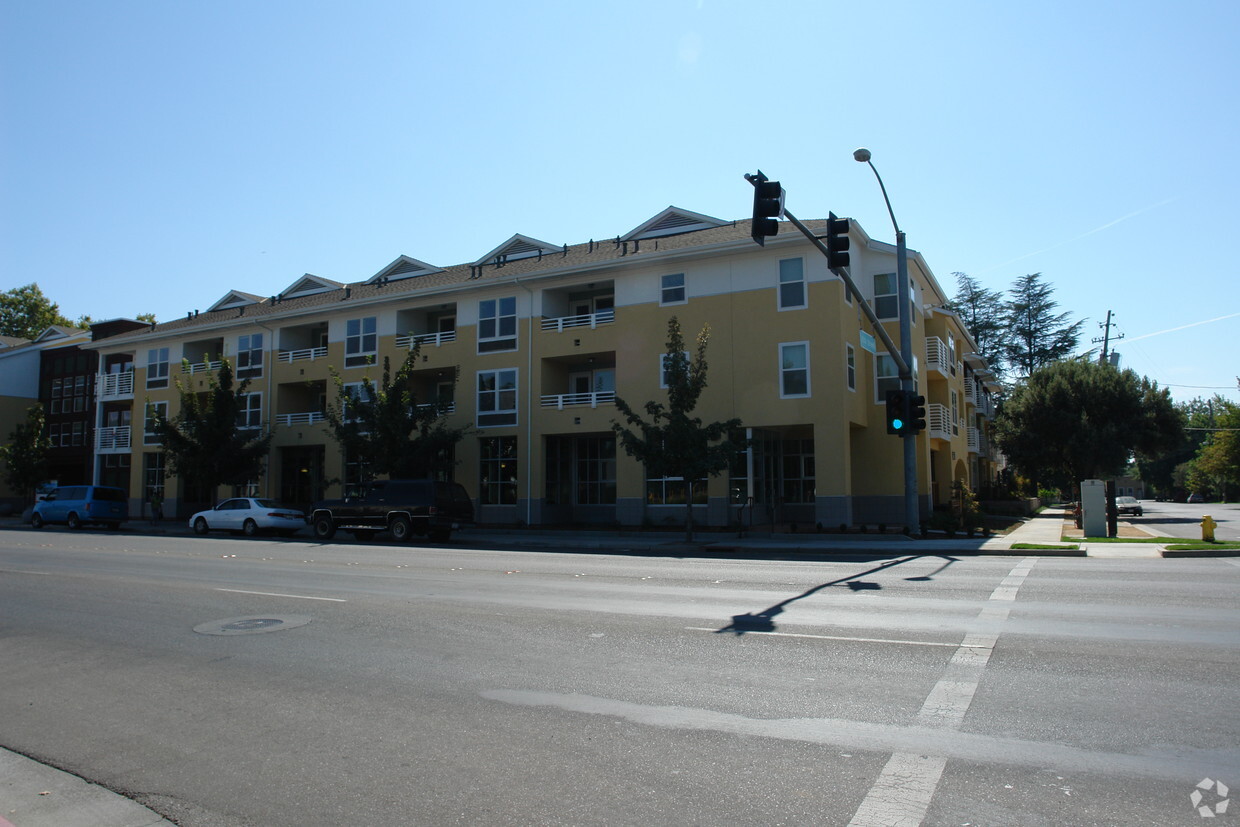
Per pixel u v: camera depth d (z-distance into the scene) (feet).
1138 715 19.71
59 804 16.80
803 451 107.65
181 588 45.24
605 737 19.20
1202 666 24.06
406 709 21.97
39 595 43.21
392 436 102.01
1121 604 35.24
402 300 117.70
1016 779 16.05
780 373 92.89
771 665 25.32
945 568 51.98
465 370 112.78
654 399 99.04
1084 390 143.64
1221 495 282.97
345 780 17.26
